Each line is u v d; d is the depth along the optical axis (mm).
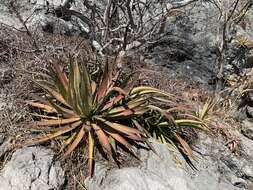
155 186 1570
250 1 2479
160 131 1800
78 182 1556
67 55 1892
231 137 2100
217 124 2137
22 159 1524
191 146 1907
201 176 1738
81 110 1624
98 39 2125
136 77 1808
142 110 1687
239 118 2395
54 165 1551
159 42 2434
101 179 1554
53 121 1631
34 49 1934
